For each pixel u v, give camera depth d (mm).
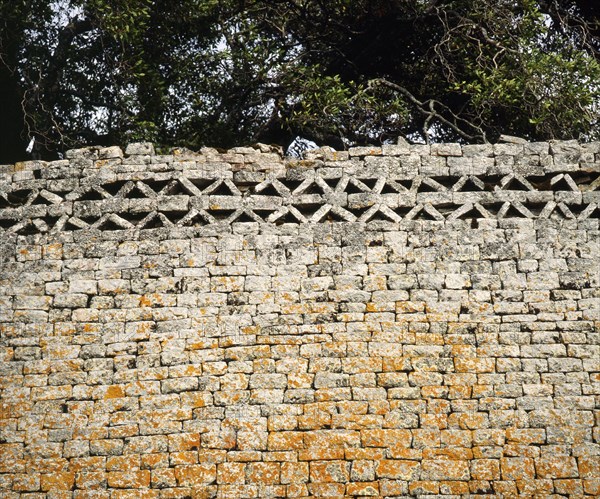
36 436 12508
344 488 12109
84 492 12281
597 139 18422
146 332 12836
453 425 12320
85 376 12711
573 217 13242
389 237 13117
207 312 12852
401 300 12836
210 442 12336
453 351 12617
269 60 19859
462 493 12086
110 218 13359
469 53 19484
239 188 13477
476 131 19688
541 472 12141
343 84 19234
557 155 13562
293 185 13523
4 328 12961
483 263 13000
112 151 13648
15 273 13195
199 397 12523
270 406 12438
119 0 18516
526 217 13242
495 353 12609
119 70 19047
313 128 19531
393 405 12406
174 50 20359
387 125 19422
